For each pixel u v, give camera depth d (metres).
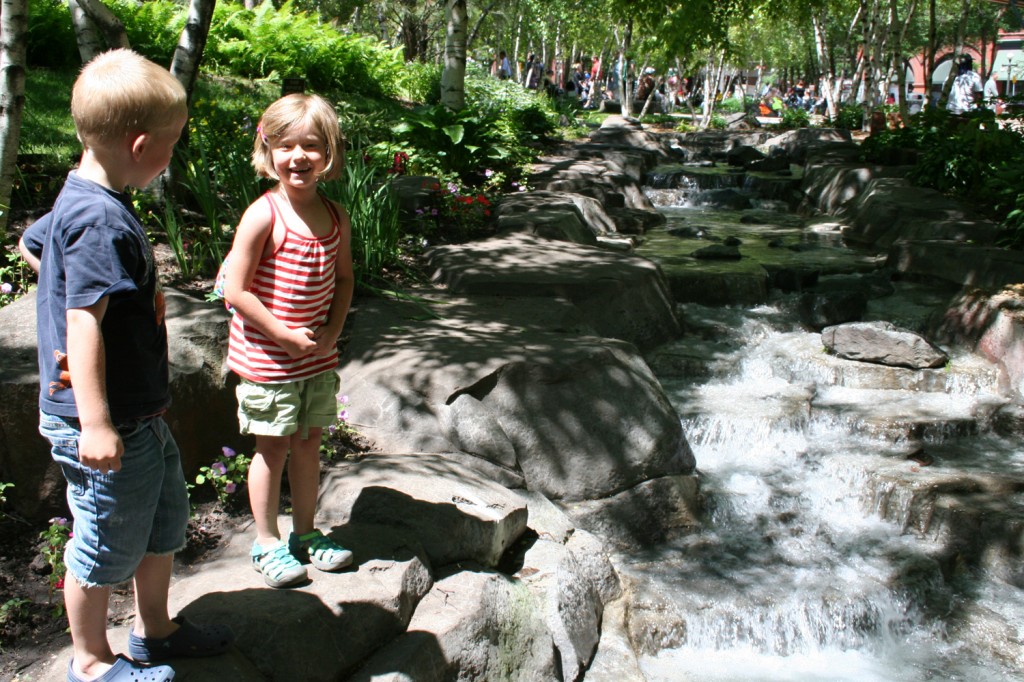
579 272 7.12
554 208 9.53
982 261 7.72
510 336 5.61
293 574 3.16
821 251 9.80
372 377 5.01
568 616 3.90
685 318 7.61
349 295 3.19
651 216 11.56
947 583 4.88
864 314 7.70
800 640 4.47
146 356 2.45
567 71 41.97
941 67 32.66
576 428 4.98
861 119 22.97
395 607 3.23
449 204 8.87
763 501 5.39
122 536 2.46
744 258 9.20
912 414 6.11
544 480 4.84
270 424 3.05
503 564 4.09
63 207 2.29
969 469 5.57
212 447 4.25
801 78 53.59
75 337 2.21
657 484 5.07
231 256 2.97
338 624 3.07
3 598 3.35
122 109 2.28
